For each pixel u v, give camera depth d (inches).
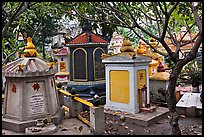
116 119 282.4
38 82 246.4
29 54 257.9
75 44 369.1
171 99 178.4
